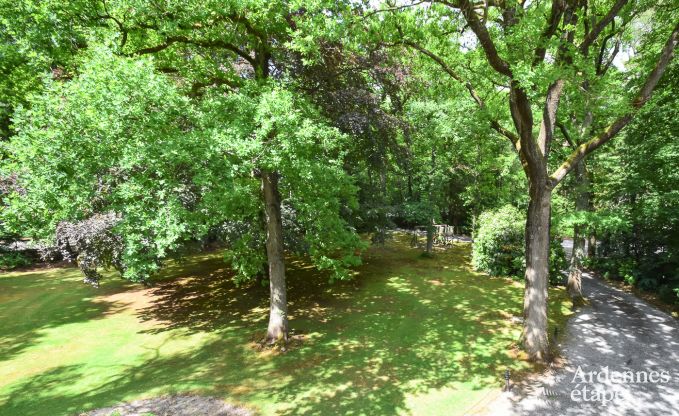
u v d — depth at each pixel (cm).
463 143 1540
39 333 987
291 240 1159
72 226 1003
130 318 1093
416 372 741
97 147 507
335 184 860
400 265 1650
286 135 610
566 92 895
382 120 1112
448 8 777
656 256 1302
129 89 499
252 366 782
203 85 922
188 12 713
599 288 1334
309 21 673
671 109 1061
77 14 671
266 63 973
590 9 973
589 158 1318
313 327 986
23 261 1742
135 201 576
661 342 874
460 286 1336
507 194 1888
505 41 658
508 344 865
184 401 650
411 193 1942
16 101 752
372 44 895
